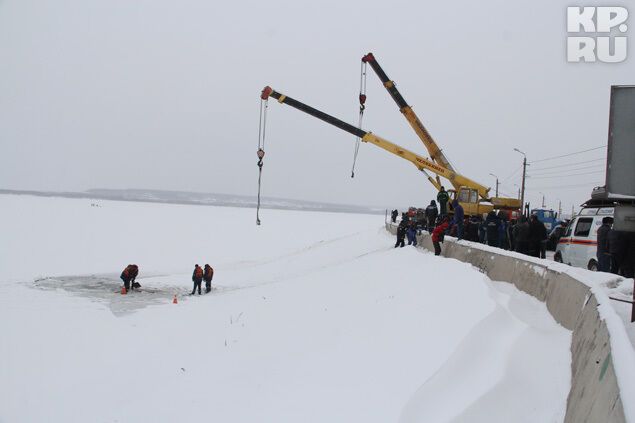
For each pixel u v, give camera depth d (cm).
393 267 1559
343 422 614
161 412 822
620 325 445
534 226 1460
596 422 349
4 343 1278
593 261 1370
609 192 604
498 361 637
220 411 782
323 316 1186
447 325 819
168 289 2269
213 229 6106
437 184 2434
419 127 2431
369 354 827
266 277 2636
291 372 870
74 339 1321
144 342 1272
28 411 891
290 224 7850
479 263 1335
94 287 2278
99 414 860
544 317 824
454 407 543
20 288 2178
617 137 602
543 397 543
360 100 2402
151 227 6050
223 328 1298
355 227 7588
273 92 2394
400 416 566
